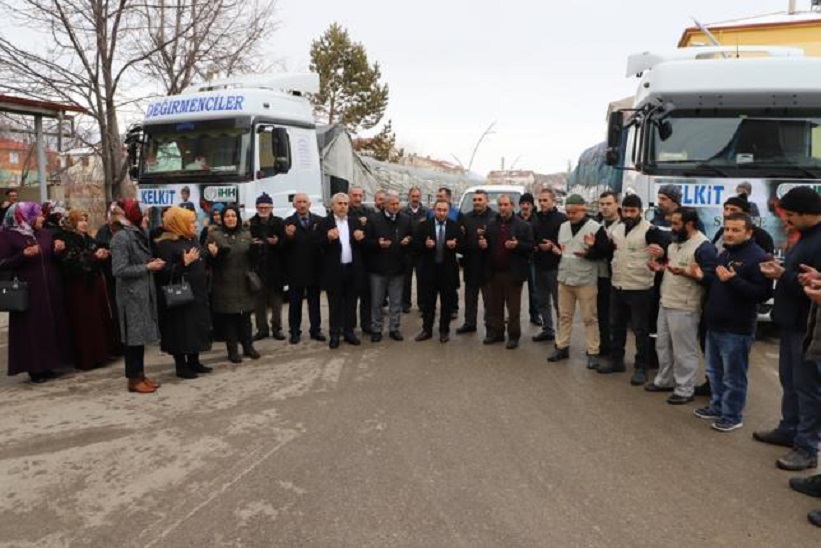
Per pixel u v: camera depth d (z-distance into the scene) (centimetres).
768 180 776
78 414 568
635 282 644
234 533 365
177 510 393
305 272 823
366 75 3612
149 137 1090
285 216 1086
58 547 354
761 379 670
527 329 924
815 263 436
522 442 498
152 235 707
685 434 516
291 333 841
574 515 385
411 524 374
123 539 361
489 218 852
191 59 1591
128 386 641
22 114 1498
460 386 642
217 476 439
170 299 631
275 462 461
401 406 582
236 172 1017
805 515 387
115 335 770
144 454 477
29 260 666
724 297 516
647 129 809
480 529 369
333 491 416
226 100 1041
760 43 1492
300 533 365
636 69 981
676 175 791
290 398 607
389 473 442
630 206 650
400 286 843
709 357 549
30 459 471
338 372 695
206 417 557
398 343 831
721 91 799
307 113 1178
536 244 823
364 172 1786
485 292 823
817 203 434
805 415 446
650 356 716
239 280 731
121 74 1448
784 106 788
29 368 666
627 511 390
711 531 368
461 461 462
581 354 773
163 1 1591
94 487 425
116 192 1475
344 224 806
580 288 700
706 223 789
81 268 702
